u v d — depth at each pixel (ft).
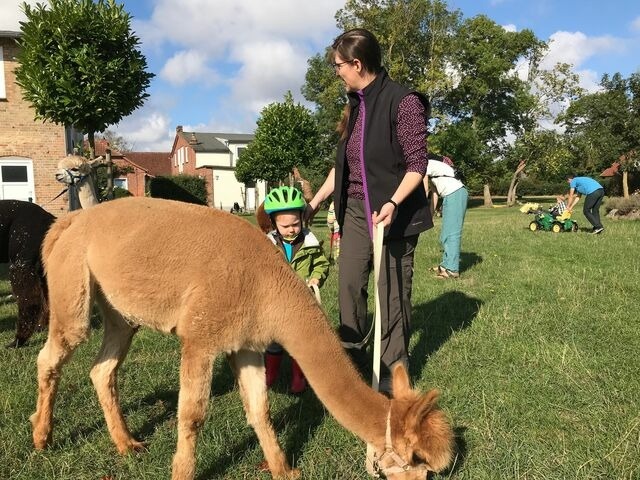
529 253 36.94
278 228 13.98
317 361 9.46
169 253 9.59
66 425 12.59
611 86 137.28
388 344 13.00
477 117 155.12
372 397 9.42
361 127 12.19
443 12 124.26
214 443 11.67
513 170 156.97
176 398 14.34
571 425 12.25
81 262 10.42
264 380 10.66
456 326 19.60
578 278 26.91
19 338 18.72
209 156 208.54
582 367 15.12
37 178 61.26
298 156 95.55
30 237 18.54
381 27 122.11
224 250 9.51
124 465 11.06
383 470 9.00
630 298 22.43
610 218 68.95
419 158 11.37
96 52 36.70
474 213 105.19
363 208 12.58
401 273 12.78
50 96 36.14
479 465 10.71
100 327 20.31
